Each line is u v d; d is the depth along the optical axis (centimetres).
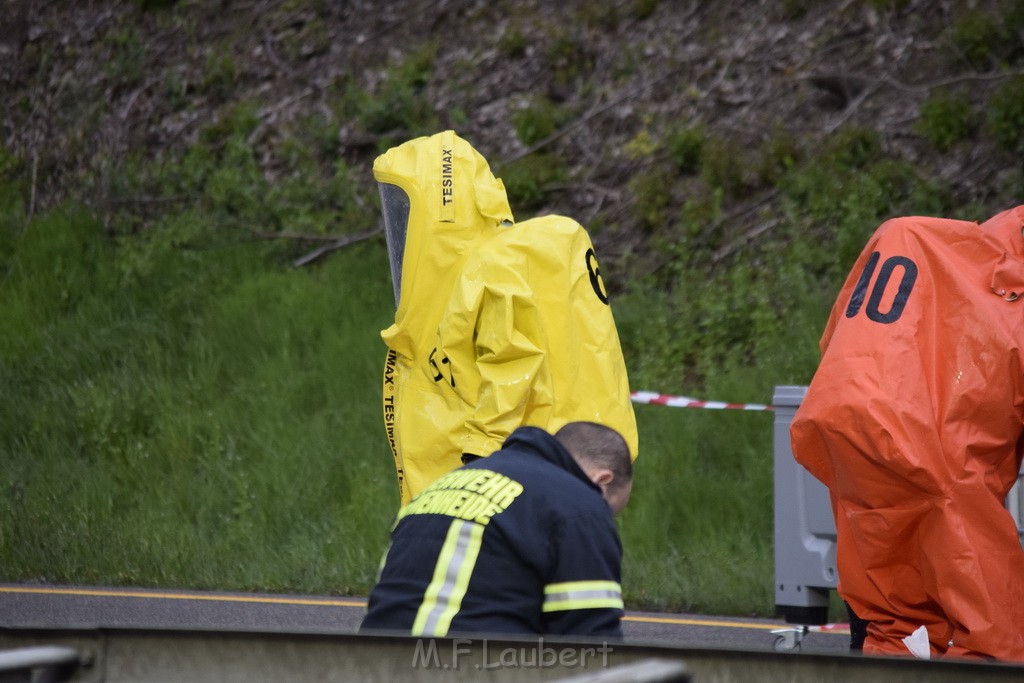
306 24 5266
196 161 4834
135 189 4825
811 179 4084
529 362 1691
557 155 4531
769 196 4147
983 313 1459
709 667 841
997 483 1472
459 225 1795
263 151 4869
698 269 4053
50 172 5122
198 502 3284
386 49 5047
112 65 5347
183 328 4122
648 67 4641
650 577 2823
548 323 1758
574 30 4831
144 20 5503
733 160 4228
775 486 2111
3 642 888
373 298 4100
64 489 3359
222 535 3164
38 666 834
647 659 852
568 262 1781
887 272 1506
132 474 3434
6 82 5538
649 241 4200
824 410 1441
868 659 815
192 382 3819
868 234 3825
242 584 2925
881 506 1463
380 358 3781
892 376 1428
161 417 3697
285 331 3959
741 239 4053
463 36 5003
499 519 1113
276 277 4234
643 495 3136
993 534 1433
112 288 4306
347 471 3341
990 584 1417
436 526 1129
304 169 4738
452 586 1098
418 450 1762
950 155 4012
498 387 1675
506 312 1694
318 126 4853
